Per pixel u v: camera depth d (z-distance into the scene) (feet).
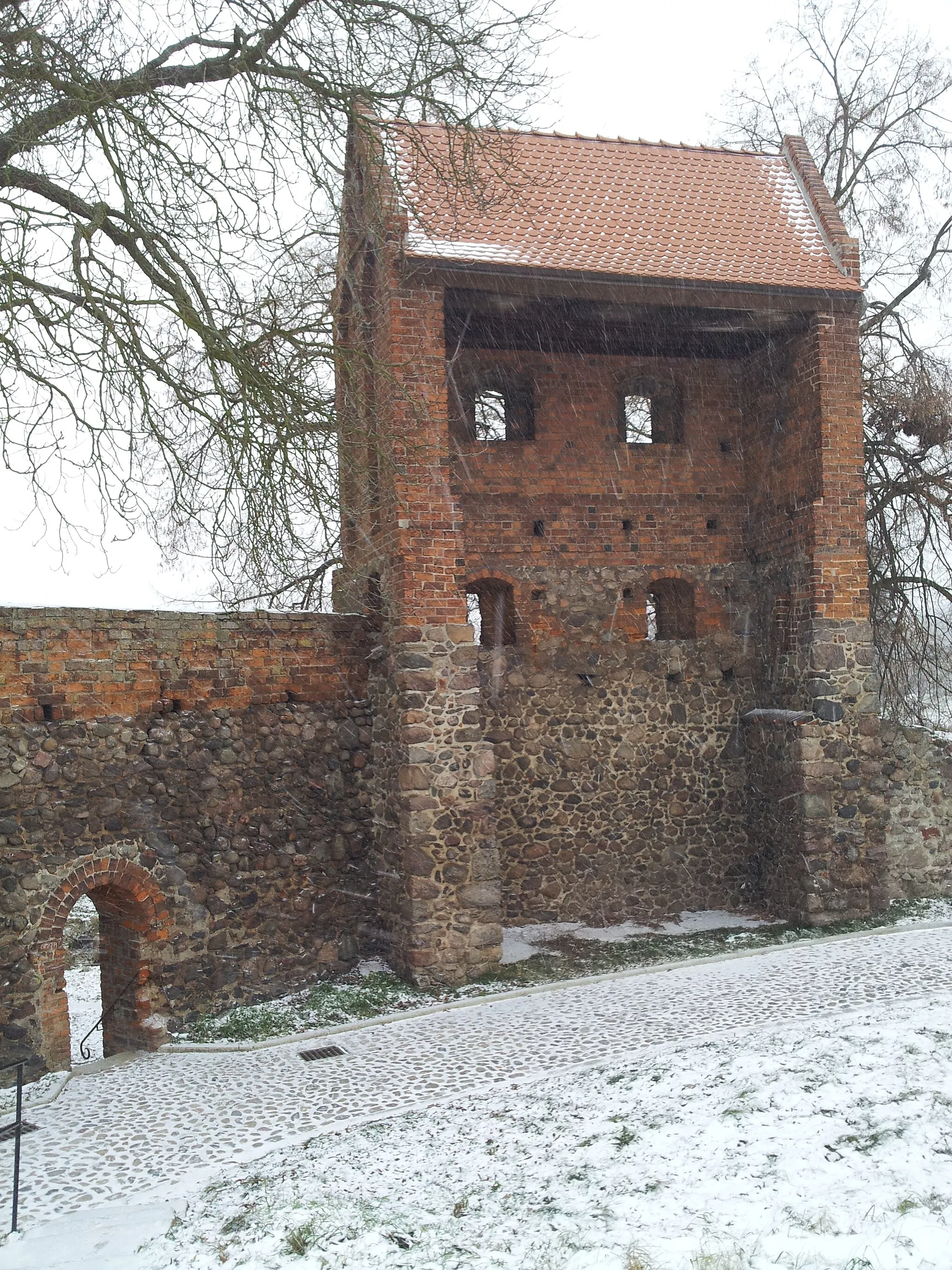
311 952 43.65
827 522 48.19
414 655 42.34
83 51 29.07
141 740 39.47
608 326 50.57
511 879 49.60
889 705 65.05
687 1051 31.22
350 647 46.01
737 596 53.88
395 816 43.50
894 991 36.27
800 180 53.52
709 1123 24.38
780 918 49.80
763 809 51.70
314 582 57.62
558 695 50.83
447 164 45.60
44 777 36.70
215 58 31.48
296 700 44.50
